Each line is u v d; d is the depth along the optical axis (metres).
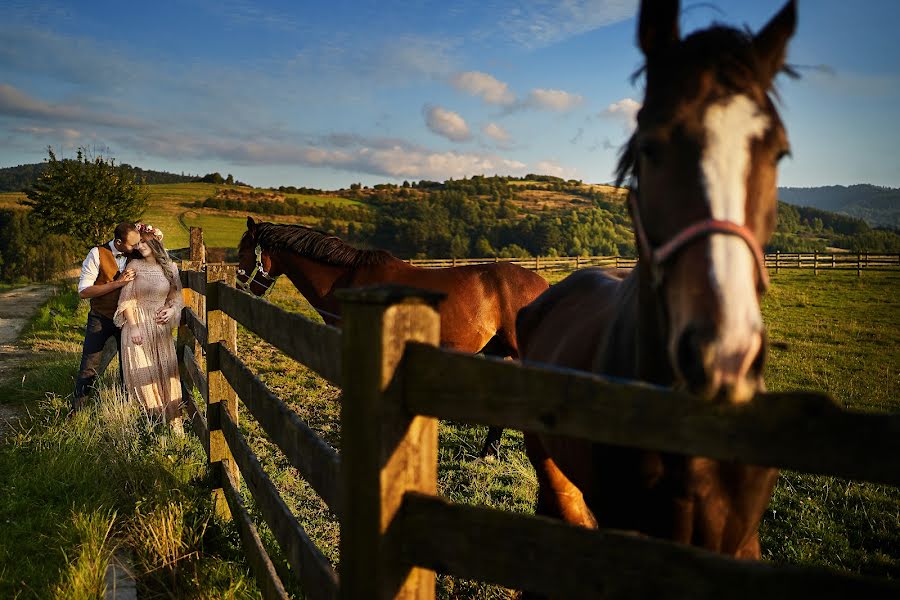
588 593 1.01
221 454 3.40
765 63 1.42
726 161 1.20
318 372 1.64
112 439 3.93
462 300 5.05
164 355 4.69
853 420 0.82
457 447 5.02
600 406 1.00
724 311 1.04
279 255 5.57
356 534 1.29
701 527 1.51
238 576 2.57
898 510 3.82
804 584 0.81
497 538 1.11
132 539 2.85
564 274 26.22
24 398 5.84
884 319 13.16
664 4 1.49
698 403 0.93
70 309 13.70
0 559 2.69
